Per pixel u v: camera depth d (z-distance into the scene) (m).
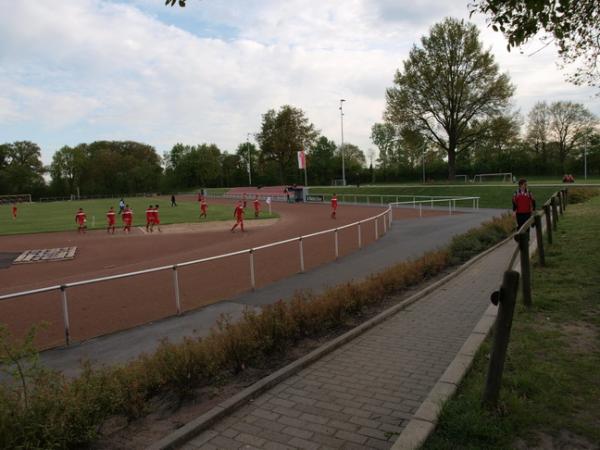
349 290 8.06
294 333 6.62
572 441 3.40
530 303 6.54
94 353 7.04
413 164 101.19
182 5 6.26
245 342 5.72
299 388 5.02
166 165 134.62
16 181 108.06
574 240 11.20
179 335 7.74
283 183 100.50
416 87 55.75
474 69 53.53
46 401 3.89
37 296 11.12
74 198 109.25
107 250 21.27
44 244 24.47
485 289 9.16
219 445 3.93
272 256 15.81
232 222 33.28
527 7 6.68
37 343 7.64
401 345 6.30
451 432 3.60
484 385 4.27
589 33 9.27
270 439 3.99
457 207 39.94
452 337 6.54
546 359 4.78
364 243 18.09
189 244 22.05
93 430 3.91
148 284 12.12
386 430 4.07
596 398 3.96
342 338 6.46
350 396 4.79
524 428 3.59
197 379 5.26
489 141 56.41
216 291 11.03
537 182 56.88
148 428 4.29
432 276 10.75
